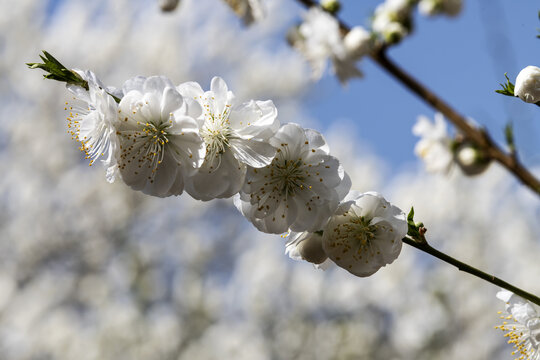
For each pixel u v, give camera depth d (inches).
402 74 158.4
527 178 140.3
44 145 492.1
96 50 524.4
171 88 76.2
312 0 185.0
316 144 79.1
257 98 561.3
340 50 173.2
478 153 163.6
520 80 79.8
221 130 77.9
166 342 434.6
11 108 512.4
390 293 447.8
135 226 483.2
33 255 470.3
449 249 454.9
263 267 465.1
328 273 465.1
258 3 179.2
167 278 477.1
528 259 443.2
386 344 434.3
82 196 474.3
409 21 170.7
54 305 461.4
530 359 89.4
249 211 80.3
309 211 78.7
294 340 435.5
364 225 81.1
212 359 430.6
